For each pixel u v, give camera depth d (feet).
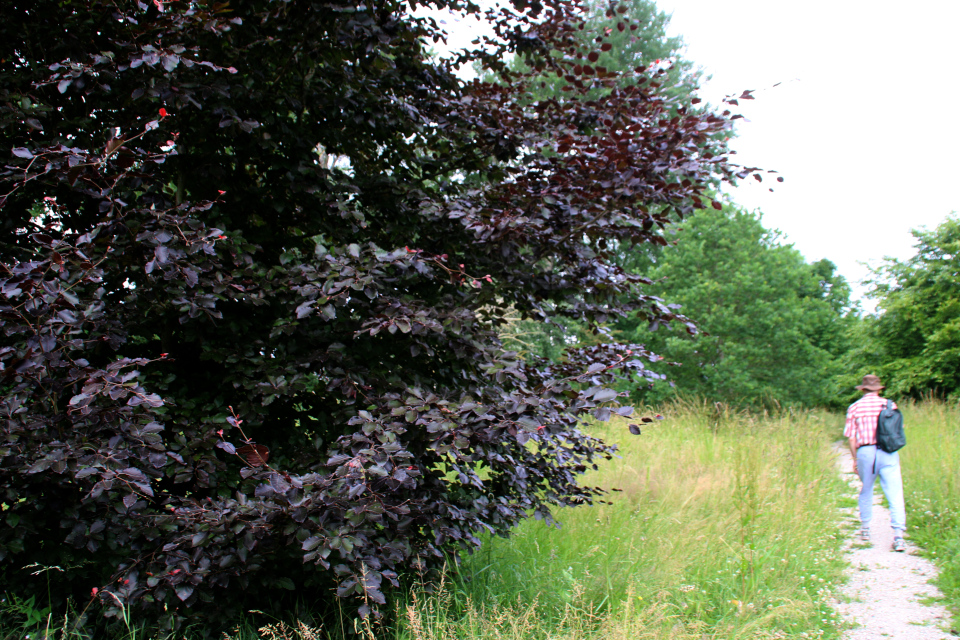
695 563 13.10
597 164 10.32
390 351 10.91
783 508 16.46
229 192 10.82
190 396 10.28
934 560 15.33
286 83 10.80
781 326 44.24
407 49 11.76
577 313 11.77
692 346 43.70
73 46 8.91
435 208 10.92
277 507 7.77
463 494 10.64
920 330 52.54
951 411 31.89
